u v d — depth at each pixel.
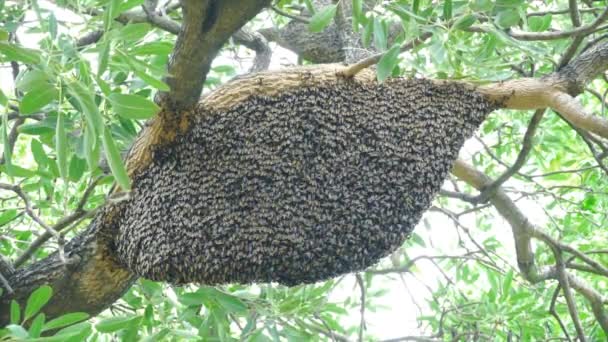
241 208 3.64
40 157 4.11
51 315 4.20
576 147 7.90
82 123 3.83
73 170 4.09
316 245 3.60
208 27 3.52
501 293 6.36
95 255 4.09
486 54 4.18
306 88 3.80
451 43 4.17
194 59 3.61
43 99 3.25
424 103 3.87
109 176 3.80
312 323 5.72
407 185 3.73
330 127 3.74
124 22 4.91
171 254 3.63
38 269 4.19
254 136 3.73
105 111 4.25
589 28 4.12
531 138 5.19
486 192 5.54
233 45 5.20
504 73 4.17
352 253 3.64
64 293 4.16
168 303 5.08
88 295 4.19
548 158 7.79
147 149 3.81
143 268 3.71
